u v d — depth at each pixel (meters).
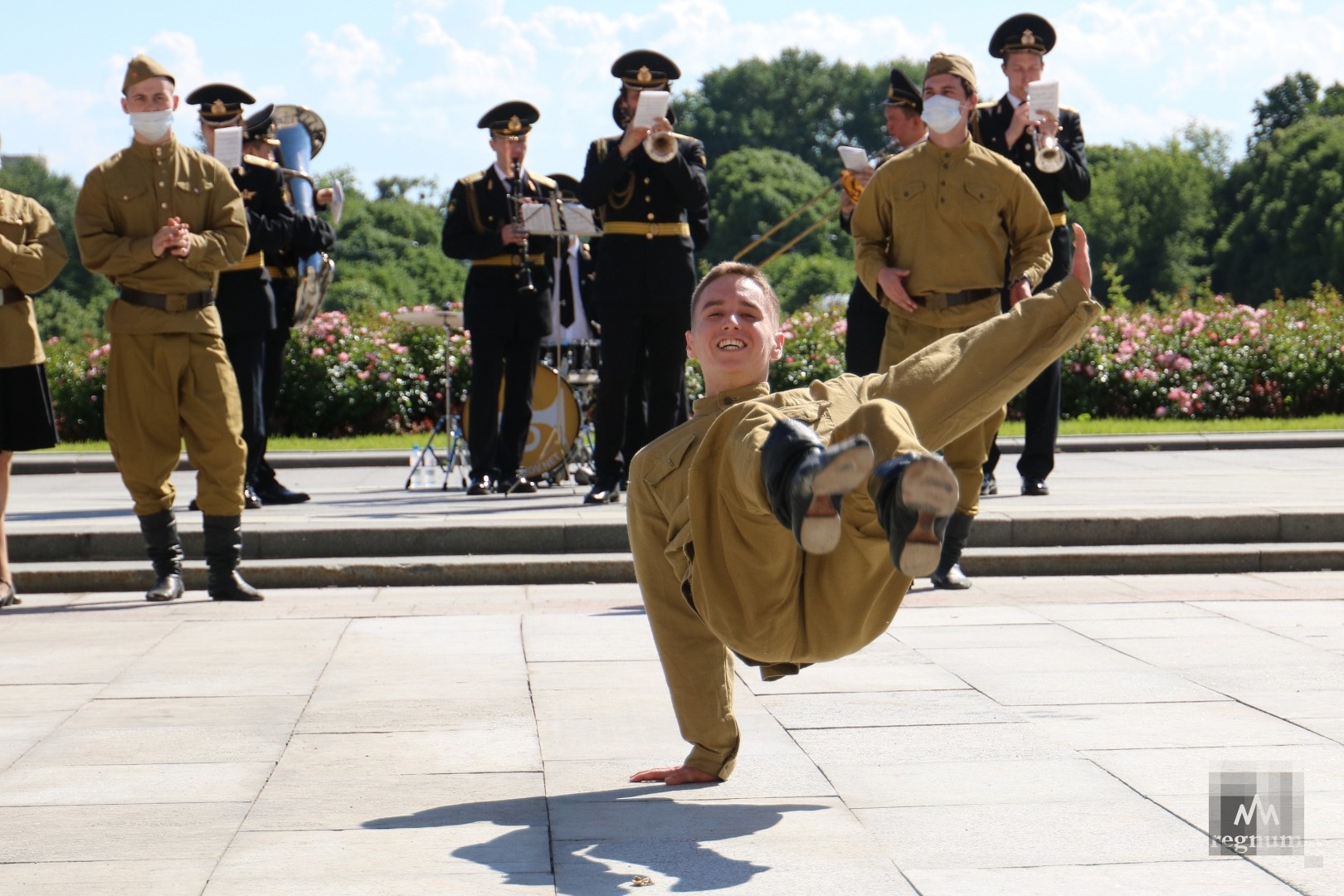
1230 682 5.44
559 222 10.72
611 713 5.12
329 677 5.77
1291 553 8.41
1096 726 4.81
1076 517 8.72
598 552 8.70
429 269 85.00
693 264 10.20
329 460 15.33
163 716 5.14
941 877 3.39
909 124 9.80
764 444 3.01
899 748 4.57
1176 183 87.19
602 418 10.21
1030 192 7.60
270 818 3.95
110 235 7.33
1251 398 19.48
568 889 3.35
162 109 7.34
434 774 4.38
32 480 13.69
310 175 11.98
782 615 3.50
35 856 3.65
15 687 5.63
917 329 7.66
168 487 7.72
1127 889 3.29
